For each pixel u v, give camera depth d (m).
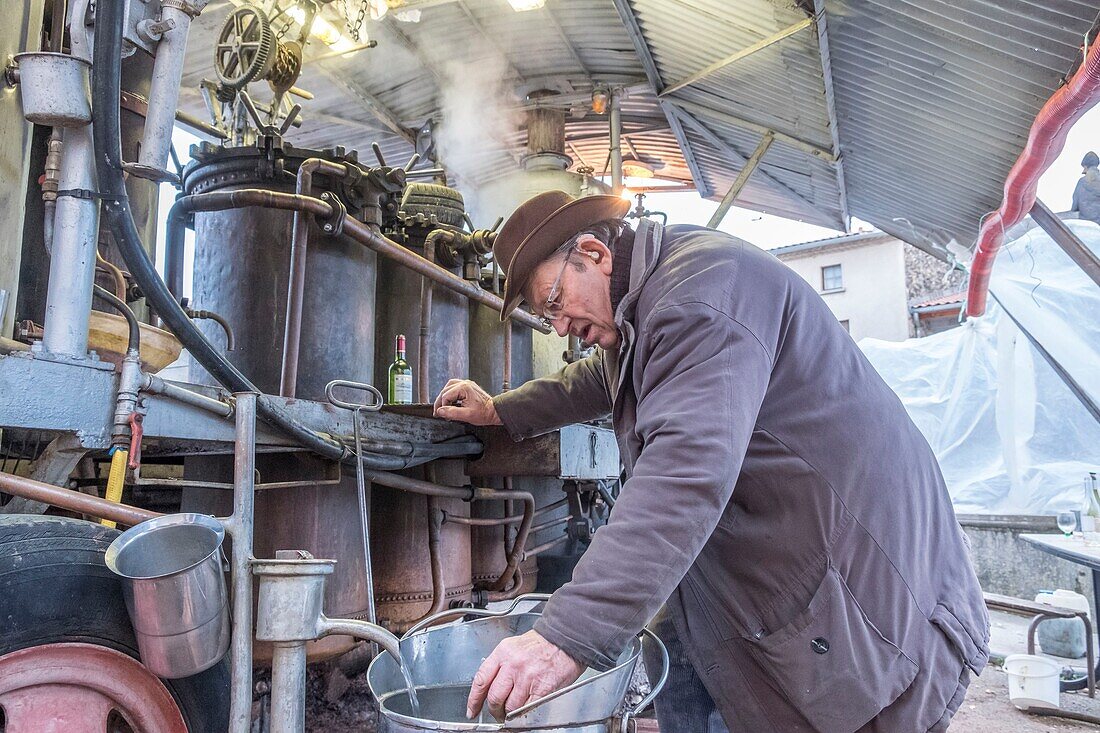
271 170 2.29
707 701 1.80
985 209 6.32
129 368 1.29
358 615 2.14
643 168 10.25
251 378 2.21
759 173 8.28
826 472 1.30
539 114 8.10
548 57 7.27
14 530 1.13
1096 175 5.85
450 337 2.96
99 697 1.19
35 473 1.35
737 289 1.23
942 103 5.04
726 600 1.38
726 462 1.07
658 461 1.08
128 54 1.29
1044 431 7.51
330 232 2.13
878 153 6.29
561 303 1.42
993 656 4.67
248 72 2.43
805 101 6.01
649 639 1.59
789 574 1.31
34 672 1.11
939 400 9.30
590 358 1.95
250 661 1.27
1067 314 5.87
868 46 4.81
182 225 2.49
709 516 1.05
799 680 1.30
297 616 1.24
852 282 18.88
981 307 6.21
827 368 1.35
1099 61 3.18
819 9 4.53
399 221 2.90
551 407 1.92
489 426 2.39
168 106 1.33
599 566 1.01
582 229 1.40
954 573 1.44
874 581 1.30
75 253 1.29
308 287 2.21
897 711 1.31
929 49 4.52
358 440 1.79
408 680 1.14
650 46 6.54
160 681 1.24
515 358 3.60
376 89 7.27
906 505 1.36
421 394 2.70
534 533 3.38
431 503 2.41
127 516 1.26
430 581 2.48
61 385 1.20
